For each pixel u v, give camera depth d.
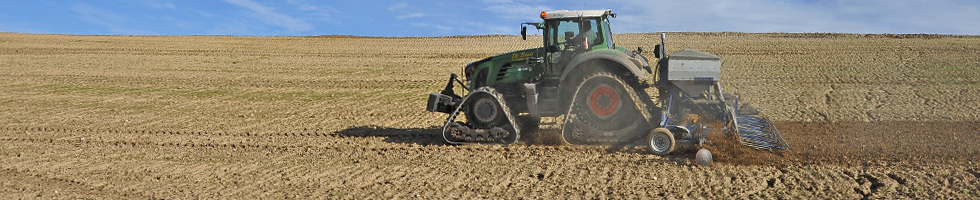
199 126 15.52
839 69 24.80
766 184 8.81
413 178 9.68
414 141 12.91
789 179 9.01
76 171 10.64
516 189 8.91
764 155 10.44
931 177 8.93
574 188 8.87
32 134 14.48
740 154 10.34
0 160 11.59
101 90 23.36
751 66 26.62
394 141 12.96
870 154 10.53
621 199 8.28
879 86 20.50
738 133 10.62
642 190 8.66
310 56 34.38
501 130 11.52
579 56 11.16
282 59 33.19
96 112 18.23
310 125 15.56
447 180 9.50
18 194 9.20
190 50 36.66
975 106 16.12
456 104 12.20
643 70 12.21
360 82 25.45
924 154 10.44
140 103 20.17
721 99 10.73
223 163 11.12
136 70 29.11
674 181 9.05
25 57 33.06
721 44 34.78
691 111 10.97
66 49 36.38
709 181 9.02
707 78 10.68
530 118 12.41
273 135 14.03
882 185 8.61
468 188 9.03
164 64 31.12
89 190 9.38
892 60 26.41
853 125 13.88
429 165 10.50
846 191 8.39
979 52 27.05
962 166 9.52
